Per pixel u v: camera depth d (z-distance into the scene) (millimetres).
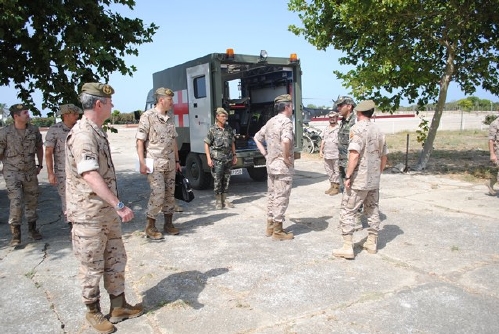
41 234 5609
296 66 8336
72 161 2830
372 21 9164
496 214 5863
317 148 14578
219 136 6672
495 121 6641
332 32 10352
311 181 9242
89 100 2848
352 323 3039
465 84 11062
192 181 8695
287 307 3314
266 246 4832
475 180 8469
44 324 3168
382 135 4254
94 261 2922
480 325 2967
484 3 8875
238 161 7609
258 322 3092
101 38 6297
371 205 4402
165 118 5094
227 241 5062
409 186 8086
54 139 5203
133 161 14578
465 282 3689
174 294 3607
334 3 9492
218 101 7688
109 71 6641
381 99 10125
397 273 3934
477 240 4801
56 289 3799
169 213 5383
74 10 6105
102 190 2688
